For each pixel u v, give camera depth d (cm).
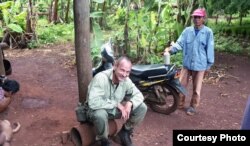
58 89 563
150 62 699
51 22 1148
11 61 739
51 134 394
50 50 856
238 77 670
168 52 457
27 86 561
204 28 444
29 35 894
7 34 868
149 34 714
